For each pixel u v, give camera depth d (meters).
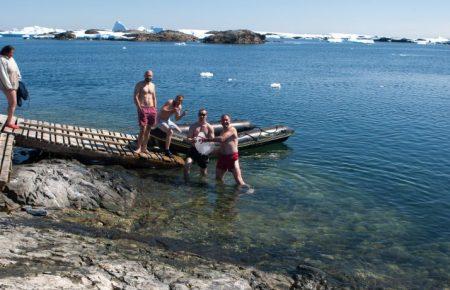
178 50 109.56
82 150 11.95
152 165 12.64
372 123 21.56
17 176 9.16
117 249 7.13
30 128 12.24
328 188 11.80
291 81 42.41
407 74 54.16
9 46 11.23
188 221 9.10
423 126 20.97
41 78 38.50
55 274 5.52
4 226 7.37
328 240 8.67
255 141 15.66
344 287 6.96
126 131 17.86
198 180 11.87
